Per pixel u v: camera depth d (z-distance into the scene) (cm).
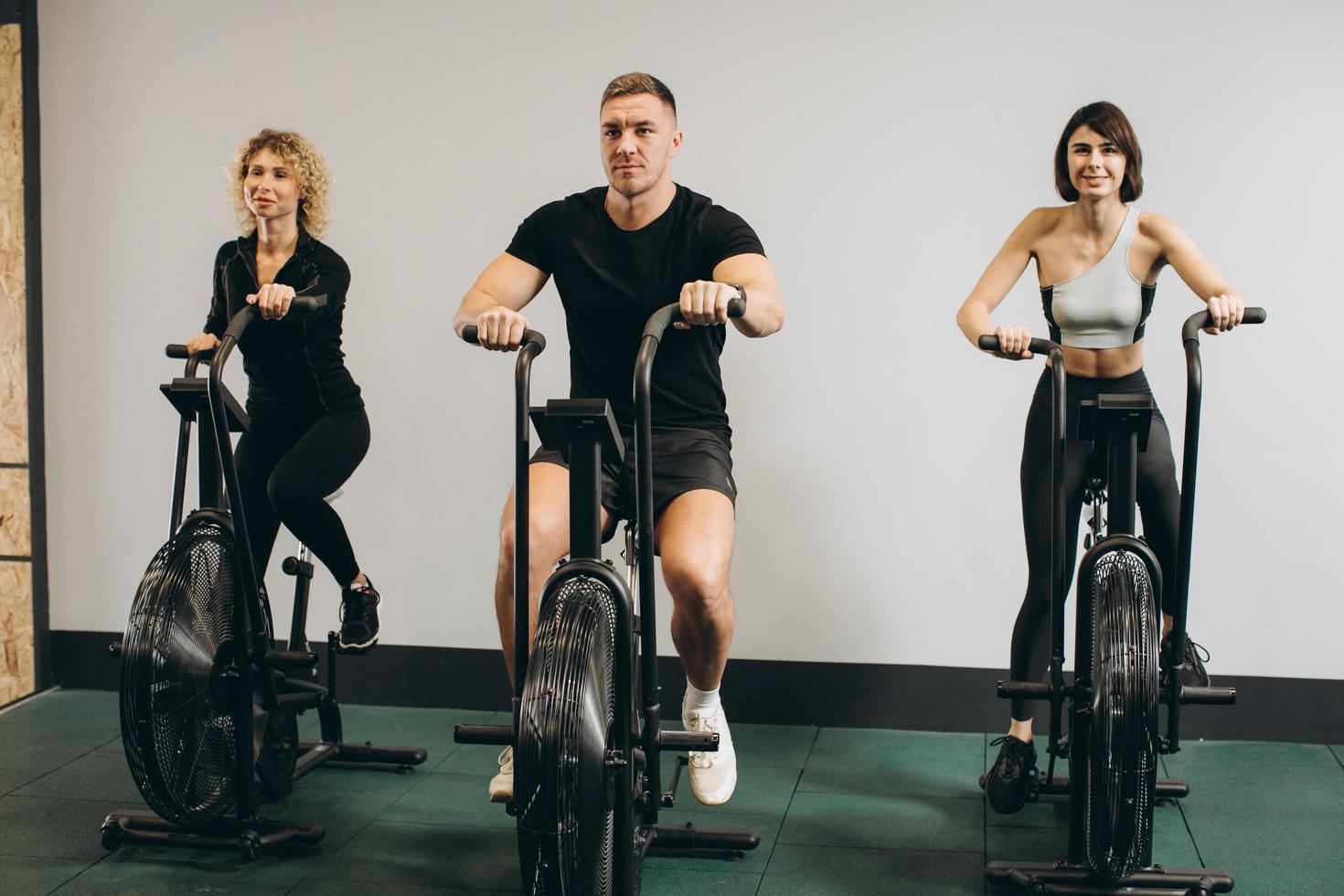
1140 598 241
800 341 363
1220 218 345
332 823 295
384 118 377
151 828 280
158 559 267
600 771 206
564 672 205
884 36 355
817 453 365
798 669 369
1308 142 340
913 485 361
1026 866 257
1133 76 346
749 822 295
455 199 376
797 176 360
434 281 378
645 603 220
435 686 386
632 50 366
